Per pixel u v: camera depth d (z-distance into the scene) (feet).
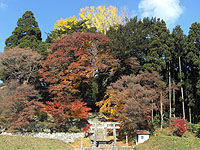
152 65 90.33
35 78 96.37
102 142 72.59
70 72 89.92
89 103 110.01
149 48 94.84
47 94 99.50
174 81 93.56
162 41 93.86
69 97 80.94
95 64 89.71
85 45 94.58
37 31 113.50
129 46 91.30
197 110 89.66
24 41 105.81
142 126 74.64
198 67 83.25
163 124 82.43
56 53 87.97
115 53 92.53
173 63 99.55
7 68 88.53
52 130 76.79
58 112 72.28
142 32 97.19
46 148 59.62
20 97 71.10
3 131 72.90
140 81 86.33
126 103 69.77
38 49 102.58
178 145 59.31
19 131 73.05
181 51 94.48
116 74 99.40
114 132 68.74
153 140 64.59
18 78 91.04
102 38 91.86
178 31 95.50
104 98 100.73
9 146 55.52
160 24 97.50
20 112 70.23
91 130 83.25
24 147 57.21
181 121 71.31
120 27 103.24
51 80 86.89
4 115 68.90
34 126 76.07
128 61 92.12
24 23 113.70
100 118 95.30
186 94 89.66
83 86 98.53
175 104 97.45
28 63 87.66
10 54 85.46
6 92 78.79
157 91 82.79
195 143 61.21
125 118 71.15
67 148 62.59
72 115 78.54
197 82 82.79
